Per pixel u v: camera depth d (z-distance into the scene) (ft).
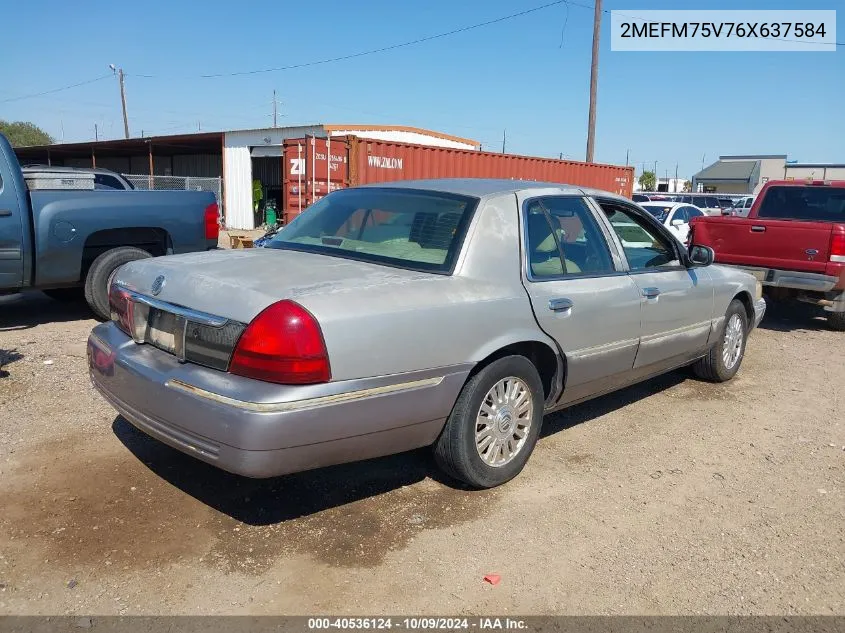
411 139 84.38
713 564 10.95
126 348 11.94
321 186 48.60
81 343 21.81
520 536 11.52
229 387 9.99
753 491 13.60
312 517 11.81
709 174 237.25
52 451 13.79
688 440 16.16
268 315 9.95
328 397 10.08
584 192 15.38
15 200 21.52
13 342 21.70
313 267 11.91
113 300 12.91
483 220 12.75
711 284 18.52
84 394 16.99
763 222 29.30
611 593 10.10
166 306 11.18
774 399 19.66
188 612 9.30
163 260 12.71
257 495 12.44
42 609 9.23
